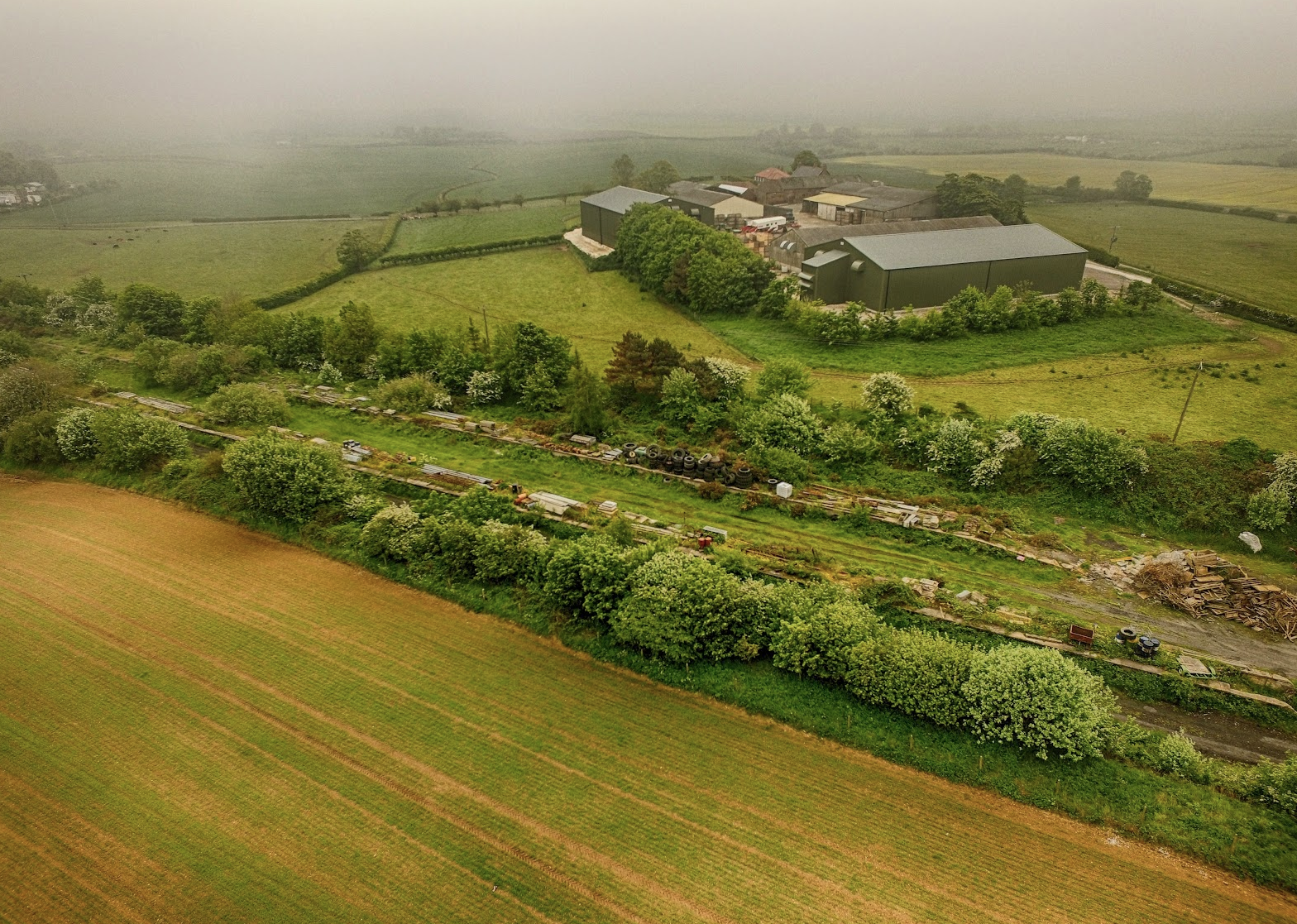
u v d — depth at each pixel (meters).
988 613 42.81
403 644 41.91
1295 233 140.88
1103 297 90.56
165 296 93.50
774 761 34.12
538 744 35.09
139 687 39.00
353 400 74.25
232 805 32.12
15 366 72.50
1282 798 30.97
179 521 54.59
